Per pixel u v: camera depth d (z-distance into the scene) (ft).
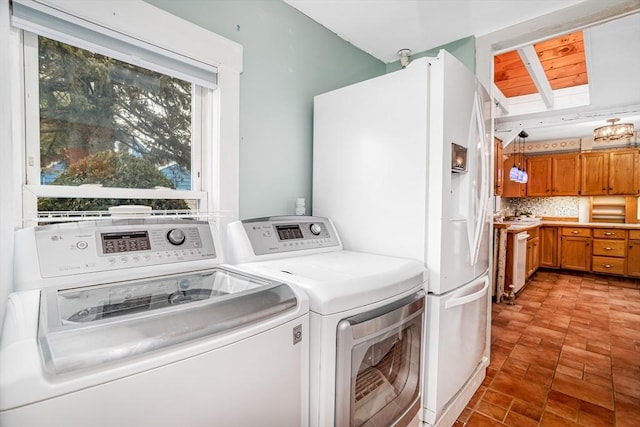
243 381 2.61
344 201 6.07
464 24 7.08
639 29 7.50
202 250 4.04
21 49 3.71
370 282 3.74
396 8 6.55
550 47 9.01
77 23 3.84
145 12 4.38
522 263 13.84
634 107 12.44
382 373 3.99
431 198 4.87
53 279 2.94
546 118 13.88
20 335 1.98
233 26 5.55
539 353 8.23
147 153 4.85
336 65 7.61
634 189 16.98
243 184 5.81
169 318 2.30
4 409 1.60
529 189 20.18
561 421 5.64
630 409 5.98
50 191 3.91
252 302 2.78
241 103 5.71
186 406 2.26
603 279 16.65
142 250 3.57
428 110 4.88
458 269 5.28
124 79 4.59
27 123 3.79
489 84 7.35
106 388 1.91
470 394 6.19
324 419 3.27
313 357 3.31
